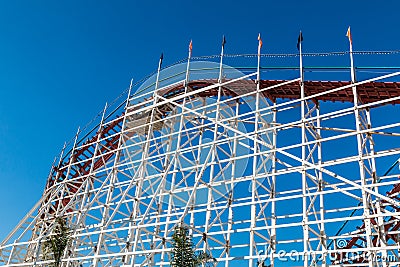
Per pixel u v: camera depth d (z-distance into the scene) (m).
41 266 28.66
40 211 32.94
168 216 25.23
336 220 20.38
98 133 34.12
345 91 25.81
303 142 23.67
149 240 26.92
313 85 26.45
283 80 26.94
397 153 20.61
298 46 25.97
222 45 29.22
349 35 24.30
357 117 22.28
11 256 30.73
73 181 33.81
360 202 24.73
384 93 25.05
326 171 21.84
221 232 23.50
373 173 22.84
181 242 19.97
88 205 29.47
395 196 24.95
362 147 22.33
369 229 19.64
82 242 29.30
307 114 26.41
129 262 27.55
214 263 23.75
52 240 26.62
